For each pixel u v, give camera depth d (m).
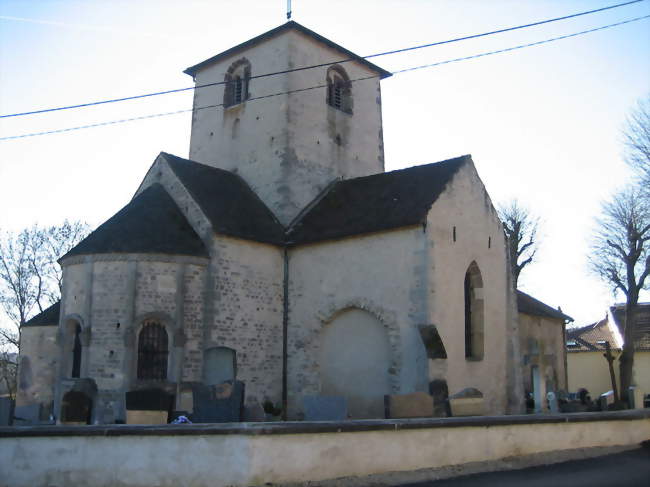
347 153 33.53
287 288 27.59
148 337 23.89
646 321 49.62
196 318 24.53
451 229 25.22
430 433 14.41
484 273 26.84
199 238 25.84
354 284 25.48
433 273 23.77
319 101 32.62
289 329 27.19
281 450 12.20
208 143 34.38
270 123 31.41
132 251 23.89
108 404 22.91
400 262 24.30
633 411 19.95
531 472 14.37
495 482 13.18
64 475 12.45
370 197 28.05
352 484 12.60
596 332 52.06
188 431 12.12
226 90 34.09
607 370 48.38
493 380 26.41
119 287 23.70
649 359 46.28
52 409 27.25
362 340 25.16
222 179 30.67
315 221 28.77
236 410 18.23
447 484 12.94
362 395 24.72
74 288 24.59
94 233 25.59
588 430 17.98
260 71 32.69
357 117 34.56
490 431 15.57
